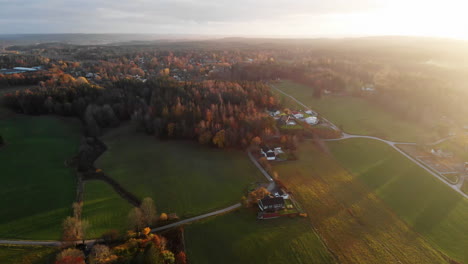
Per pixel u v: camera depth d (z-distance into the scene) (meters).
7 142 117.50
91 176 99.38
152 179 97.94
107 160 111.88
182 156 114.25
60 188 90.44
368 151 125.25
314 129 139.50
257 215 80.00
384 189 98.19
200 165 107.44
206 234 72.81
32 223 73.88
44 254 63.12
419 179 104.81
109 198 86.44
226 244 69.81
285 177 100.62
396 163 115.81
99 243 66.94
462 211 87.94
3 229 71.19
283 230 74.94
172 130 128.25
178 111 134.00
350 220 81.31
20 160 105.38
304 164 110.69
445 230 79.69
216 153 116.94
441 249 72.56
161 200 86.44
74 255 58.06
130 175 100.56
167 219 76.25
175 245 68.31
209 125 126.25
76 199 85.19
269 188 93.12
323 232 75.44
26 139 122.75
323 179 101.62
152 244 60.84
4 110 146.75
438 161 117.94
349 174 106.44
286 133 133.62
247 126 125.12
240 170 104.19
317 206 86.19
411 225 81.12
